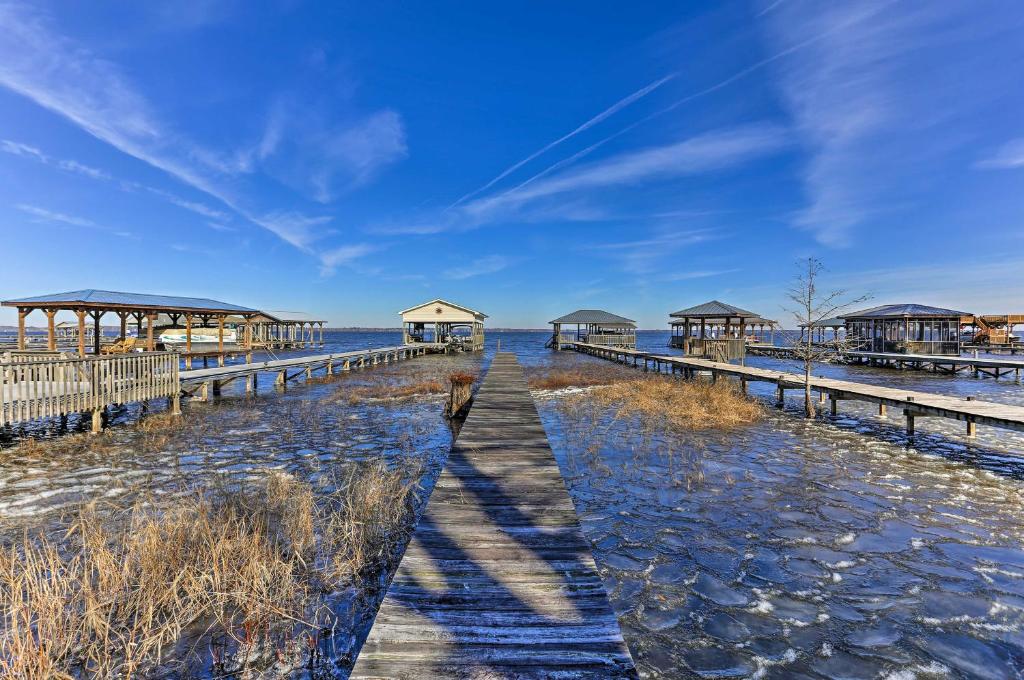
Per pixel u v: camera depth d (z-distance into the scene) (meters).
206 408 12.08
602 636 2.29
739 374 14.60
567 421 10.25
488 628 2.36
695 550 4.32
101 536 3.93
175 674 2.69
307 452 7.83
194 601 3.18
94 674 2.64
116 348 18.97
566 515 3.90
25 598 3.22
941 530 4.71
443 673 2.03
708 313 25.33
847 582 3.74
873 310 30.86
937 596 3.53
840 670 2.77
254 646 2.91
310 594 3.46
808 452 7.68
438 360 30.11
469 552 3.23
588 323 41.84
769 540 4.51
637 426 9.70
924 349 26.53
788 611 3.36
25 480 6.28
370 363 26.80
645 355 22.91
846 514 5.13
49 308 14.95
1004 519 4.97
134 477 6.43
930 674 2.74
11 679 2.46
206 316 21.58
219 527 4.11
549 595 2.67
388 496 5.25
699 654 2.92
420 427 9.82
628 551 4.31
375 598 3.45
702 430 9.34
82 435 8.93
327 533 4.36
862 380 18.91
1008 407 8.30
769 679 2.70
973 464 7.02
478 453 5.81
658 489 5.95
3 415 7.22
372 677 2.00
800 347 11.31
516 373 16.66
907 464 7.01
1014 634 3.09
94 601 3.00
